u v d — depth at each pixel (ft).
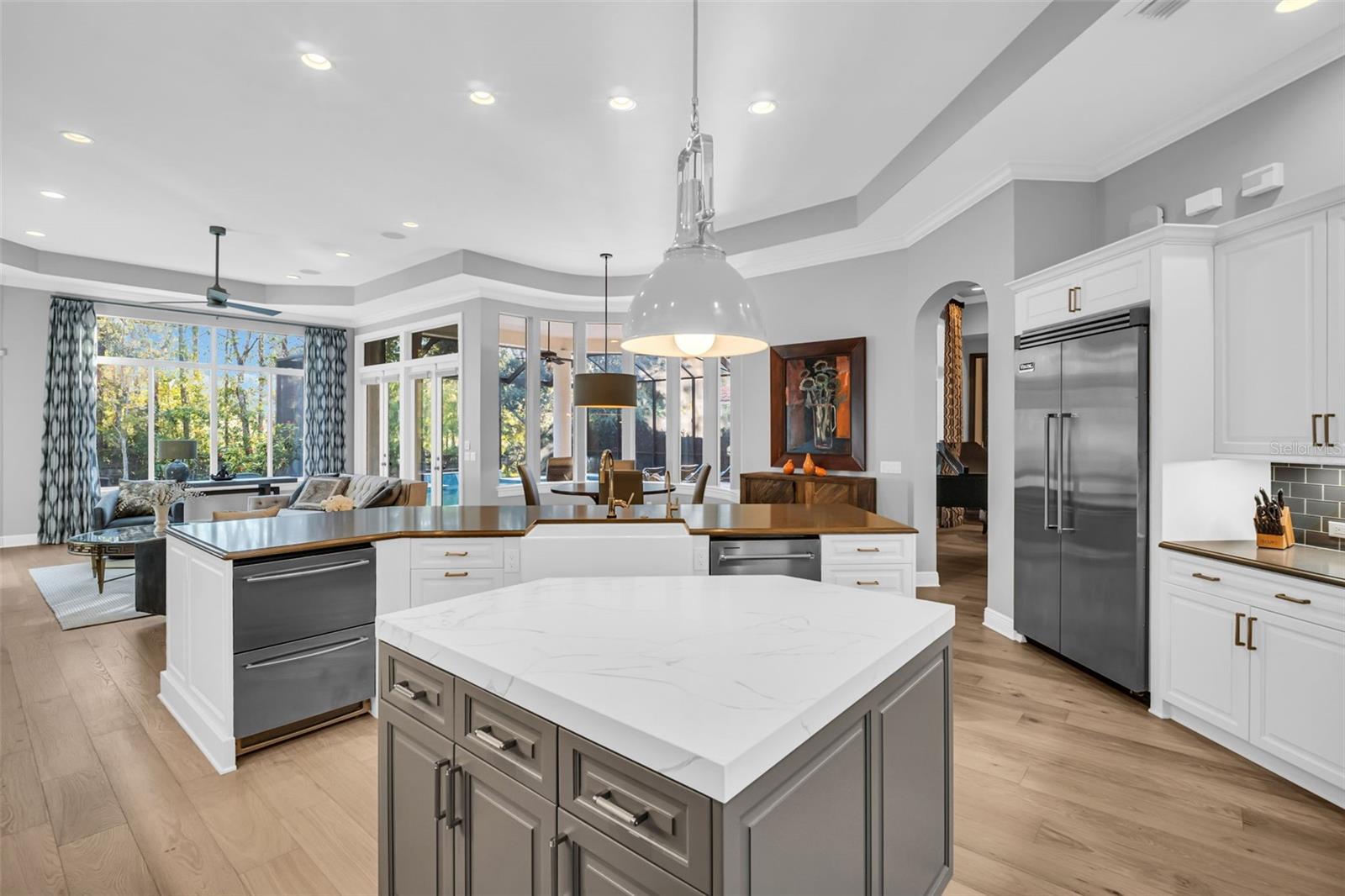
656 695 3.52
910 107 11.42
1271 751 7.61
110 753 8.32
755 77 10.39
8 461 21.86
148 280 22.35
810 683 3.70
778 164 13.83
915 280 16.12
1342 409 7.52
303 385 28.76
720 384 22.95
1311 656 7.14
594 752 3.36
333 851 6.41
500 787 3.90
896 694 4.50
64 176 14.24
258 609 8.15
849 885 3.92
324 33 9.18
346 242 19.45
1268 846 6.40
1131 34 8.15
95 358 23.44
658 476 24.90
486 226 17.92
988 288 13.19
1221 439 9.16
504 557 9.41
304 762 8.15
